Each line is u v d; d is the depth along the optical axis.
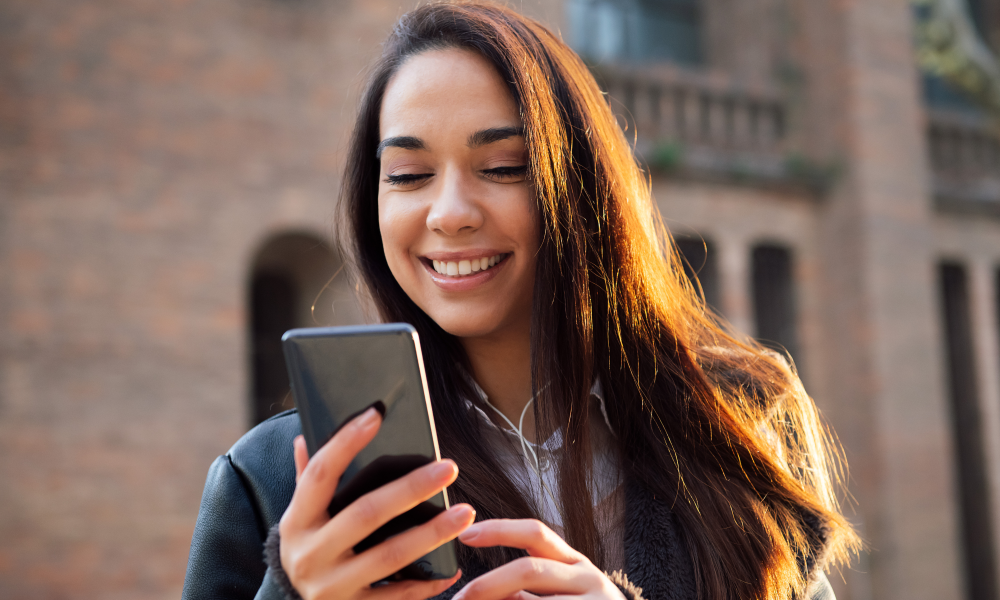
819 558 1.20
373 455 0.77
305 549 0.74
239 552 1.06
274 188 6.01
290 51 6.16
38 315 5.21
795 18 8.19
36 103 5.33
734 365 1.39
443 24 1.13
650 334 1.24
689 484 1.16
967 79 6.64
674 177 7.31
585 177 1.24
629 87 7.34
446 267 1.12
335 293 6.38
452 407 1.17
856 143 7.85
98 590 5.17
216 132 5.85
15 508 5.03
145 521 5.34
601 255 1.23
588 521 1.07
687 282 1.61
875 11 8.07
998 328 9.12
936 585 7.57
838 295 7.89
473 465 1.10
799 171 7.78
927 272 8.04
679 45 8.56
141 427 5.40
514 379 1.25
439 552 0.79
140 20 5.68
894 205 7.93
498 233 1.11
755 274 7.84
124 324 5.43
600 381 1.24
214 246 5.76
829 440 1.50
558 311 1.15
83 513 5.19
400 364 0.77
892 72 8.10
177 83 5.75
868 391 7.66
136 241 5.52
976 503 8.65
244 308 5.85
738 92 7.82
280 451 1.11
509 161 1.11
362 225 1.31
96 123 5.48
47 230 5.29
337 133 6.26
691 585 1.07
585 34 8.02
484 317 1.12
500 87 1.11
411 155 1.11
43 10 5.39
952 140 9.04
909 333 7.84
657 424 1.21
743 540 1.12
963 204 8.77
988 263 8.94
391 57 1.18
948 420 8.78
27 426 5.11
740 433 1.23
